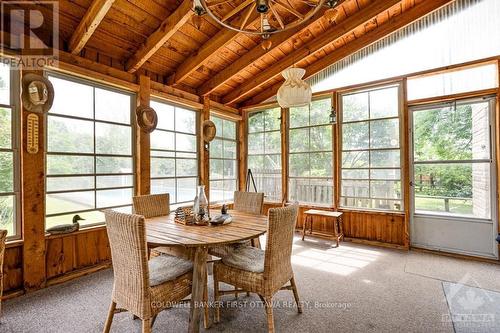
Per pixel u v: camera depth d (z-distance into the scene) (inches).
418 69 140.4
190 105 163.3
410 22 133.1
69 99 110.2
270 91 193.5
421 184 142.8
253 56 149.2
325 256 132.8
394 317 78.7
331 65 164.4
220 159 191.3
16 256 93.4
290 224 74.0
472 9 127.6
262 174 200.1
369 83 153.6
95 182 118.4
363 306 85.2
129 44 121.9
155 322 76.3
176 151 157.0
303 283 102.2
